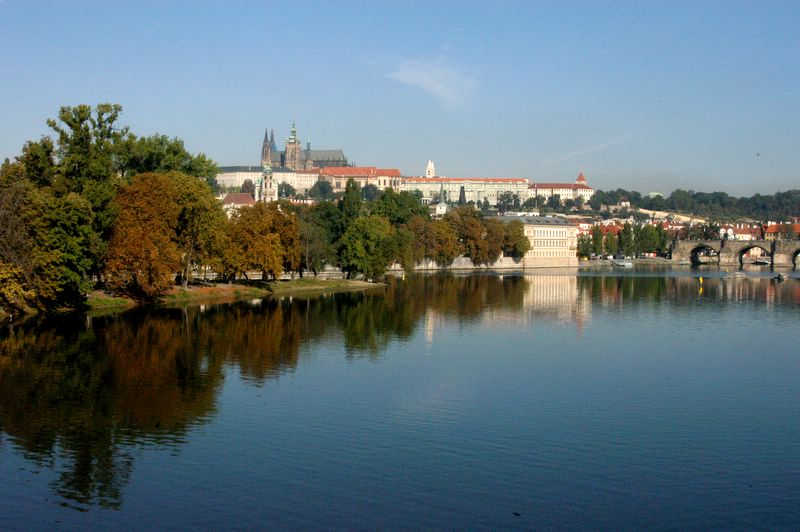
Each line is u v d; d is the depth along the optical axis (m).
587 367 127.56
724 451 85.31
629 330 171.50
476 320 183.38
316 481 75.44
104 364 121.25
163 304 195.88
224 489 73.44
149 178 193.62
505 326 174.12
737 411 100.94
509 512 69.50
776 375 122.94
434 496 72.50
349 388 109.75
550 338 157.62
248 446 84.62
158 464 79.25
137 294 194.88
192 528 66.19
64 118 185.50
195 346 137.50
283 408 99.12
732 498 73.06
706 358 137.00
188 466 78.75
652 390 111.94
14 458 80.50
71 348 132.62
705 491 74.56
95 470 77.62
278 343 142.88
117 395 103.69
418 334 158.38
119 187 193.12
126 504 70.25
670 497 73.06
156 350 133.00
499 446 85.75
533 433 90.50
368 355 134.00
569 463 81.00
